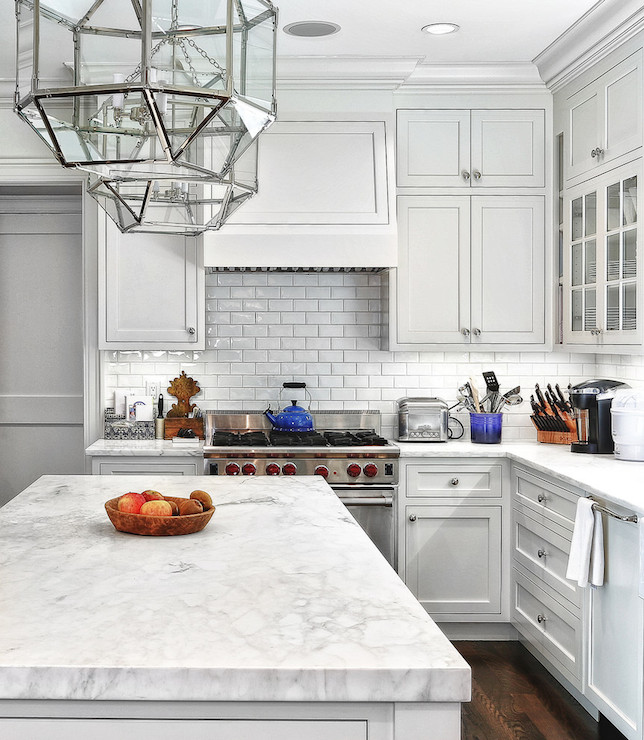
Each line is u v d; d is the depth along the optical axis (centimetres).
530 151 471
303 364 507
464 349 473
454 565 446
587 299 426
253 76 173
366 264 452
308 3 367
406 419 477
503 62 450
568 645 360
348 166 459
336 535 232
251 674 136
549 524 381
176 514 238
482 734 335
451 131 470
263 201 454
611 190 395
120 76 158
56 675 136
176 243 463
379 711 141
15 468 549
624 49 378
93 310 484
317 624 158
